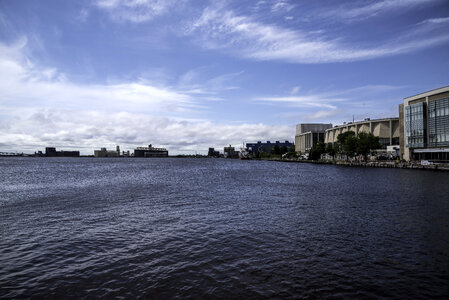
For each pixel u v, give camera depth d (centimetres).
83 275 1325
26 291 1182
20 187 4912
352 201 3297
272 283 1238
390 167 10262
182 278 1288
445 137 9294
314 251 1620
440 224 2208
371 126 17362
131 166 14812
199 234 1956
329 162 16075
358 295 1143
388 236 1903
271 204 3127
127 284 1237
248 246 1706
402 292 1168
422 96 10275
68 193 4072
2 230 2066
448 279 1277
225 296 1134
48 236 1917
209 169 11788
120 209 2850
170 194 3947
